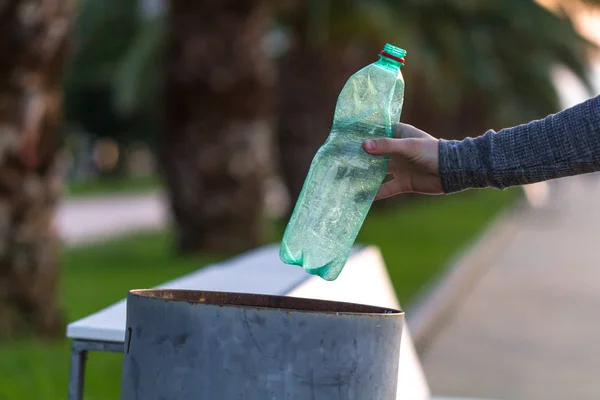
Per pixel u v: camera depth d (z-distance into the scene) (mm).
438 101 24078
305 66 26859
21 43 8961
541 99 30203
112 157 64250
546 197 54312
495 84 27078
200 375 2588
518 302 16375
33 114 9109
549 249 26906
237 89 17188
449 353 11898
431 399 6160
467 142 2984
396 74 3154
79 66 36031
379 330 2688
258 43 17391
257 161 17469
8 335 9047
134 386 2705
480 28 26703
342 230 3137
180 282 4504
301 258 3105
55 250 9445
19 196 9133
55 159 9438
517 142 2900
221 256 17391
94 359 8422
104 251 19469
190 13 17125
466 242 25766
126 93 27516
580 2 27406
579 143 2814
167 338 2629
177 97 17297
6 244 9078
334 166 3119
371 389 2684
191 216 17484
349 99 3129
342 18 20531
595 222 39156
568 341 12844
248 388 2566
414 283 15969
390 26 20406
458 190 2998
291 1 21062
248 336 2566
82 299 12406
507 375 10695
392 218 33438
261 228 17781
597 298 17047
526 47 28531
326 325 2586
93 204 40781
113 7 29641
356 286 5277
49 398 7027
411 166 3219
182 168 17406
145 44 27016
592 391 9984
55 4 9109
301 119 27016
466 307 15711
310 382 2578
